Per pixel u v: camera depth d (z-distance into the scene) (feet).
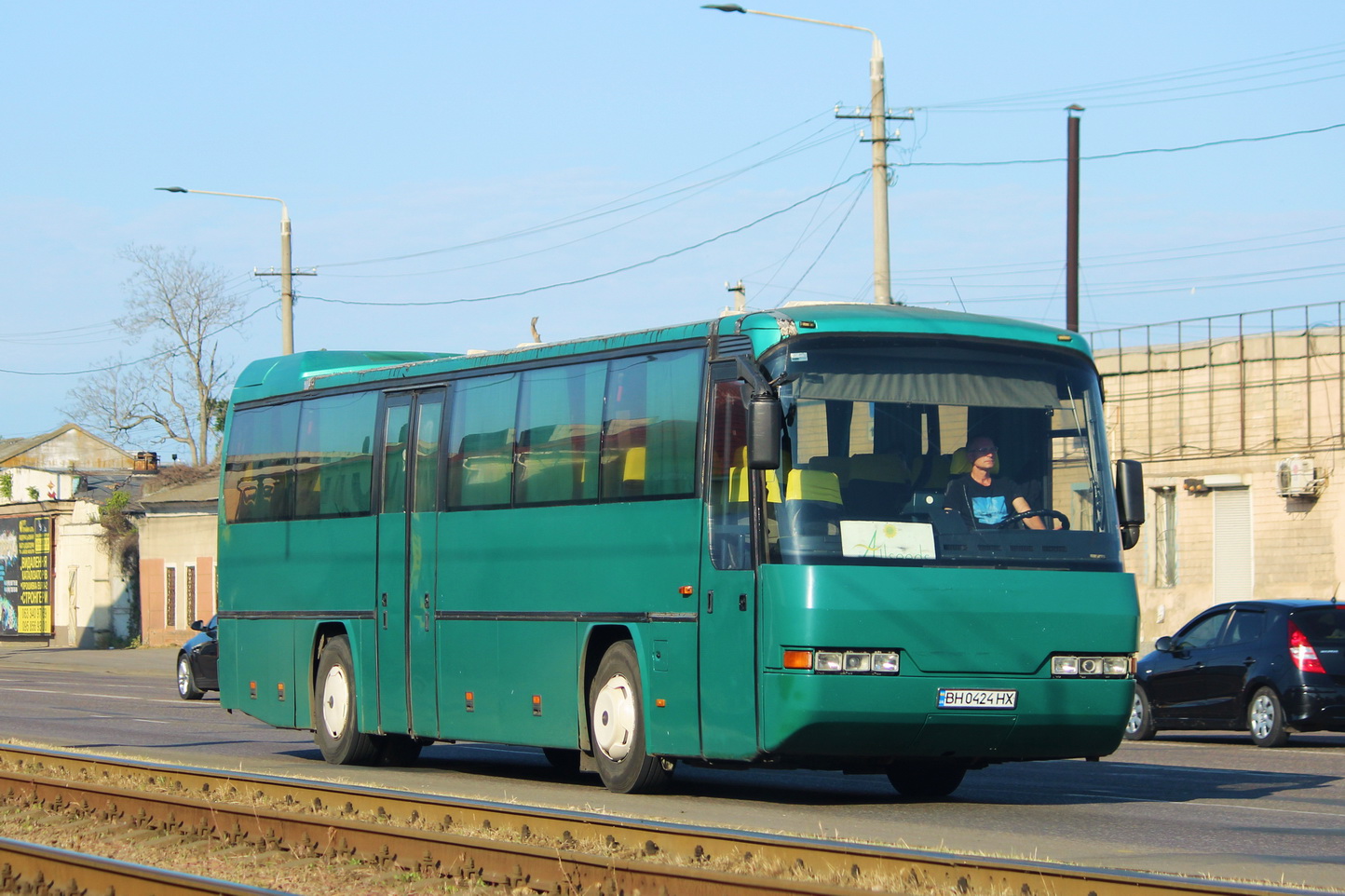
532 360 49.32
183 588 196.13
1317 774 54.95
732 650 40.70
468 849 33.06
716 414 42.16
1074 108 118.62
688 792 47.70
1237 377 106.52
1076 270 117.80
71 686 121.60
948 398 41.50
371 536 55.47
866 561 39.60
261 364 64.80
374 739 56.95
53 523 232.53
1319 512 100.01
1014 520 41.29
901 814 41.96
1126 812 42.70
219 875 34.24
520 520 48.78
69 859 31.83
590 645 46.21
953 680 39.75
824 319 41.19
